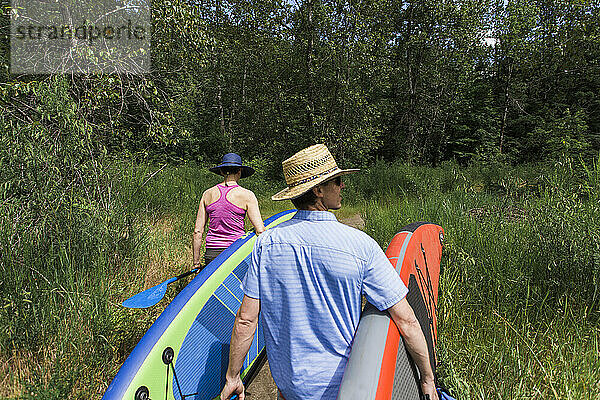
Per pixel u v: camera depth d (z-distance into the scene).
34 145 4.55
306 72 16.42
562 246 3.86
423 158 26.61
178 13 7.02
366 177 14.88
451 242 4.44
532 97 26.75
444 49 24.00
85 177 4.96
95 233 4.58
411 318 1.53
